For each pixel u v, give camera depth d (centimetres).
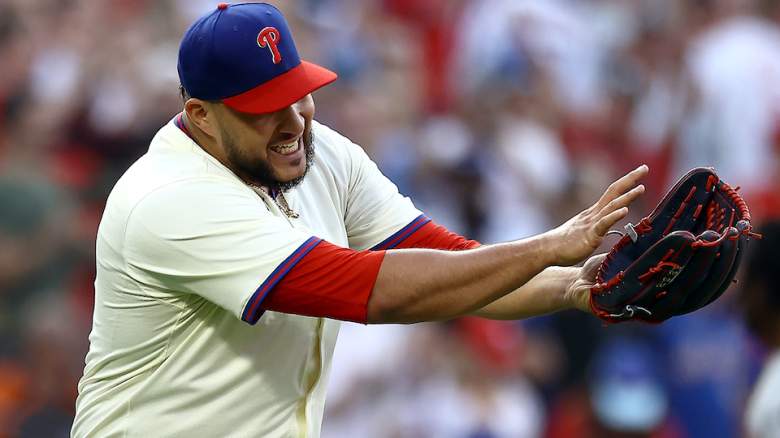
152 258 1320
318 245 1292
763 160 3503
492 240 3172
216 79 1311
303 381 1411
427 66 3853
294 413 1414
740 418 2870
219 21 1317
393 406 2614
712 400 2888
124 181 1357
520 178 3291
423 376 2639
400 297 1277
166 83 3309
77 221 3070
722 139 3553
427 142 3366
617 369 2798
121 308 1365
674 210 1322
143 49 3419
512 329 2802
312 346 1403
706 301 1314
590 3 4109
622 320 1327
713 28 3828
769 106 3541
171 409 1382
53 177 3159
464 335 2662
